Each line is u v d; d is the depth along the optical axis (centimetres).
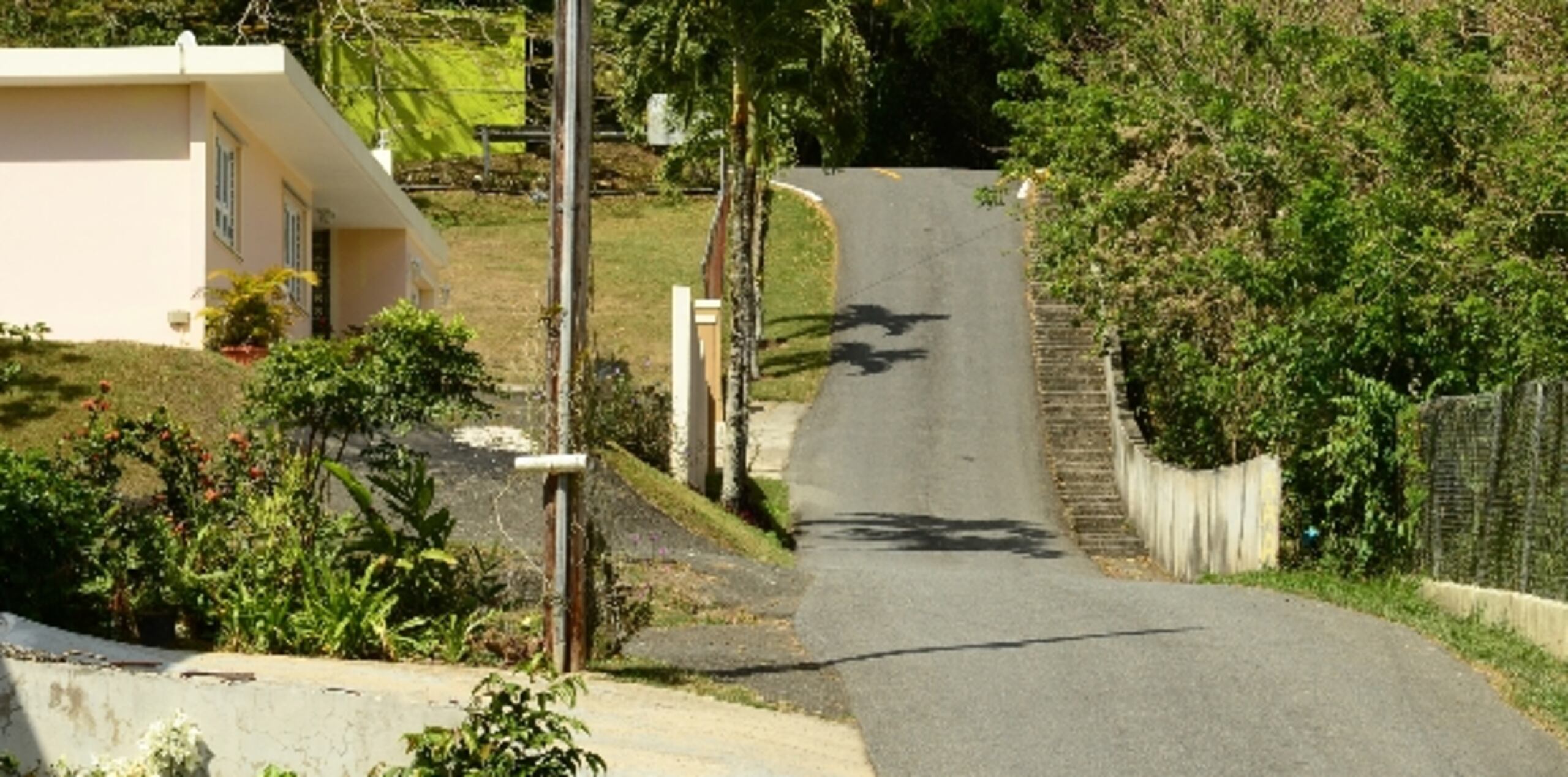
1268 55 3647
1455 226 2925
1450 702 1902
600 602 1989
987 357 5491
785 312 6016
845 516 4134
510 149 7562
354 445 3077
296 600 1966
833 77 3838
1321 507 2953
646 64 3891
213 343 3366
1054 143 4366
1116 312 3972
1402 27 3262
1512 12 3281
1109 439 4794
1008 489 4441
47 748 1460
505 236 6838
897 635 2194
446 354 2348
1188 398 3828
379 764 1399
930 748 1694
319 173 4091
